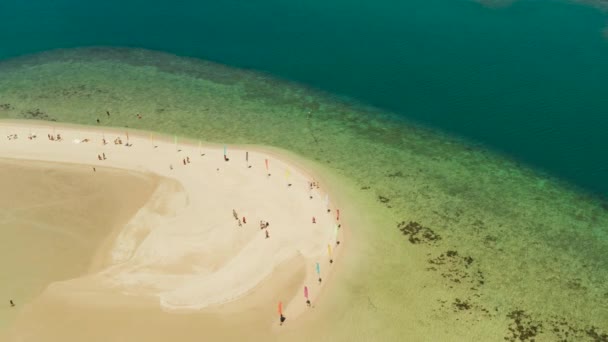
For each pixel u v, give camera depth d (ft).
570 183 272.51
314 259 210.18
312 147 295.48
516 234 234.58
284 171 269.23
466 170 280.51
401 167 280.51
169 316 178.91
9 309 189.16
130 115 321.32
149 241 220.23
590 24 449.89
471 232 233.96
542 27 448.24
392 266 211.00
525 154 295.69
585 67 380.37
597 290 206.08
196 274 202.08
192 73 383.65
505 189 266.36
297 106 342.23
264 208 239.09
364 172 274.36
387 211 244.42
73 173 254.06
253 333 176.86
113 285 194.39
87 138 290.56
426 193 259.80
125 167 262.26
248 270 202.80
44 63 391.45
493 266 214.90
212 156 279.08
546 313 194.08
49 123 307.37
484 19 469.16
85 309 179.22
